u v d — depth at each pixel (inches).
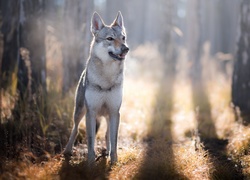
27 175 240.5
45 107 373.1
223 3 1423.5
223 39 1443.2
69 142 305.4
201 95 604.1
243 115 421.1
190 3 859.4
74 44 468.8
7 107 369.7
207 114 460.4
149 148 321.7
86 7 473.1
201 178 251.8
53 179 240.7
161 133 382.9
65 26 469.1
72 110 386.3
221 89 617.9
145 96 553.3
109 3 1083.9
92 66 283.0
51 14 596.1
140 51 973.8
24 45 386.3
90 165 267.1
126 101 498.6
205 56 929.5
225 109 461.4
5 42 436.1
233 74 462.3
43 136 327.0
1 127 330.0
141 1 1675.7
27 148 289.4
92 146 280.2
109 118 294.4
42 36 396.8
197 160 282.0
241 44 445.7
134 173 252.2
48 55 479.8
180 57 1031.6
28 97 369.7
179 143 351.3
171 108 503.5
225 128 391.2
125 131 383.6
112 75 279.3
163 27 942.4
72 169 258.4
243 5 442.6
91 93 281.0
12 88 378.0
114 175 252.8
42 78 399.5
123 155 294.2
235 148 312.5
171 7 926.4
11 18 430.0
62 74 470.9
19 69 388.5
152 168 254.4
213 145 345.4
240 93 448.1
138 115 437.1
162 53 968.3
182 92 647.1
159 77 845.2
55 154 304.7
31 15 384.8
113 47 282.7
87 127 283.0
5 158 269.3
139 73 848.9
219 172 261.4
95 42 290.4
